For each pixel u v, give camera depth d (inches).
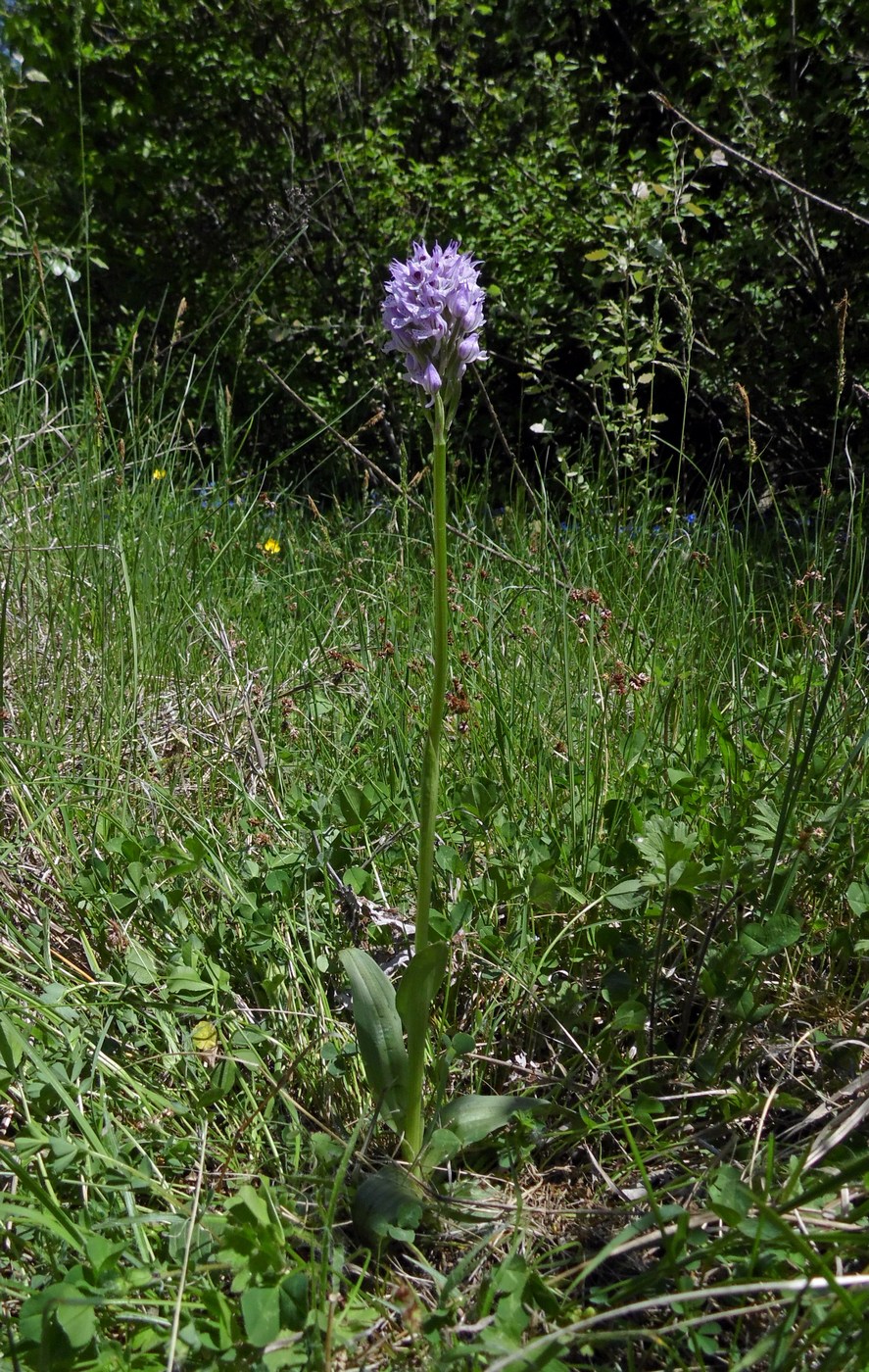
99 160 76.9
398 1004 14.3
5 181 56.8
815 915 19.6
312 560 40.0
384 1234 13.6
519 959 18.4
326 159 69.8
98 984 17.0
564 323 62.6
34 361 36.5
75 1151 13.9
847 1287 11.6
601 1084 16.5
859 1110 14.2
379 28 76.0
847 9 50.8
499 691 24.8
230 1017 17.4
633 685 24.5
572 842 21.0
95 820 21.2
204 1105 15.7
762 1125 14.8
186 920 19.8
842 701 24.6
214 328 75.7
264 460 68.9
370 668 29.3
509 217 64.7
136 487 35.4
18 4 74.5
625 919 18.2
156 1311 12.5
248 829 22.8
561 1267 13.8
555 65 70.5
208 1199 14.3
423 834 14.1
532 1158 16.1
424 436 64.7
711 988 16.3
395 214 70.2
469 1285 13.8
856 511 37.3
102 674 27.2
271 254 74.3
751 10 55.7
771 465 54.4
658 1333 11.4
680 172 48.3
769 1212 11.0
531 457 66.5
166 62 76.2
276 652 30.9
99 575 29.7
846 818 20.2
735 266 53.6
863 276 51.6
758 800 21.3
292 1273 12.1
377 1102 14.9
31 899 20.1
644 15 67.7
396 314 13.8
